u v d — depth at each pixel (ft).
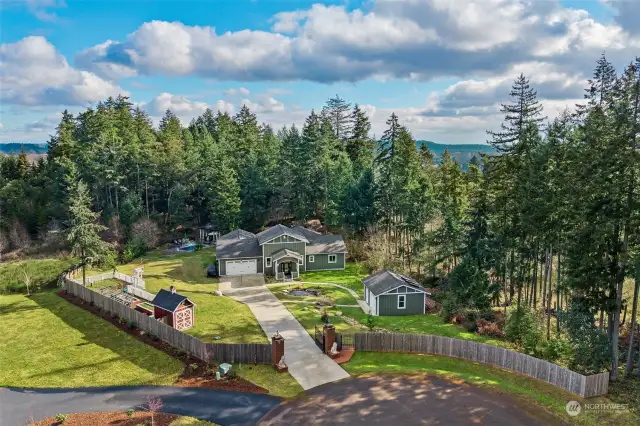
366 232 188.14
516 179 117.19
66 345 103.19
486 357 90.43
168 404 76.54
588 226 86.38
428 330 114.73
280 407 74.95
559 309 103.55
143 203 248.11
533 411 73.20
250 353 90.53
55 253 206.49
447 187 194.29
